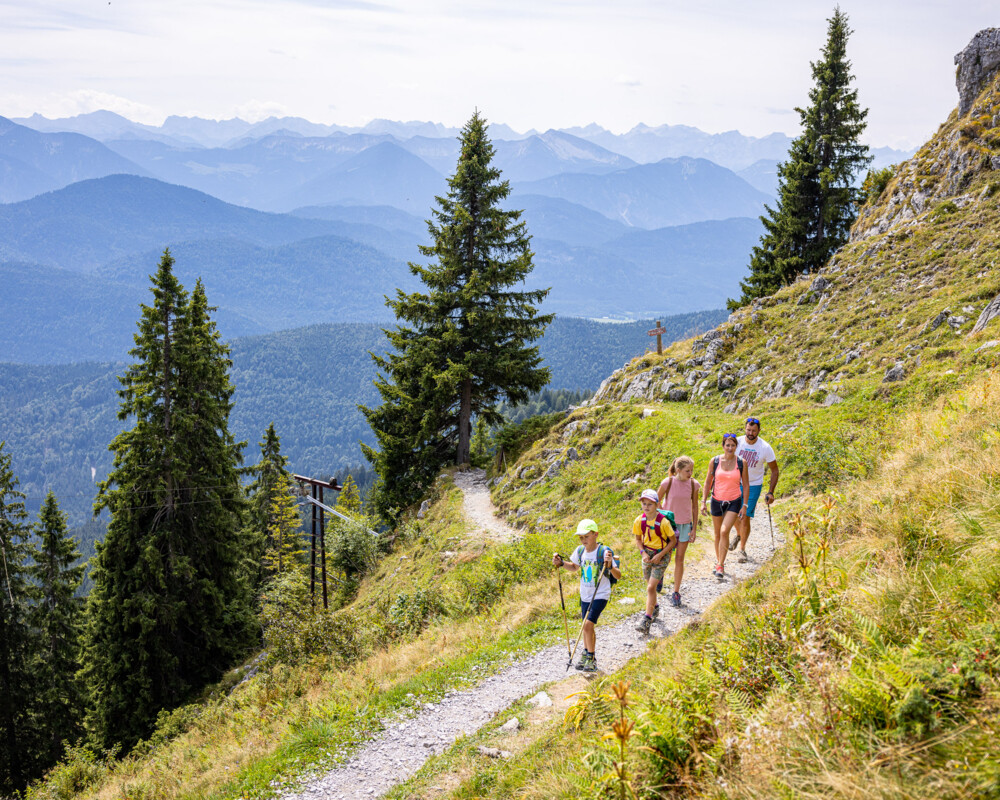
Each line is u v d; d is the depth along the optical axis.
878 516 6.92
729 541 11.55
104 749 28.50
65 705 36.06
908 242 26.33
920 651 3.78
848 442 13.77
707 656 5.79
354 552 33.69
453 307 36.34
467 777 6.51
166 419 31.23
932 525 5.89
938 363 16.41
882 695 3.48
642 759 4.39
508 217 36.16
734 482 10.50
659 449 21.89
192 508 32.12
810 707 3.85
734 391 25.64
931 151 31.92
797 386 22.33
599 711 5.27
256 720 11.22
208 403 32.50
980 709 3.11
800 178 40.56
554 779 5.15
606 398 34.69
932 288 22.25
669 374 30.47
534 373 36.66
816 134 40.44
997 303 17.09
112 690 29.11
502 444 34.38
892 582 4.95
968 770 2.80
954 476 6.58
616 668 8.23
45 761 34.84
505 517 26.55
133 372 30.88
